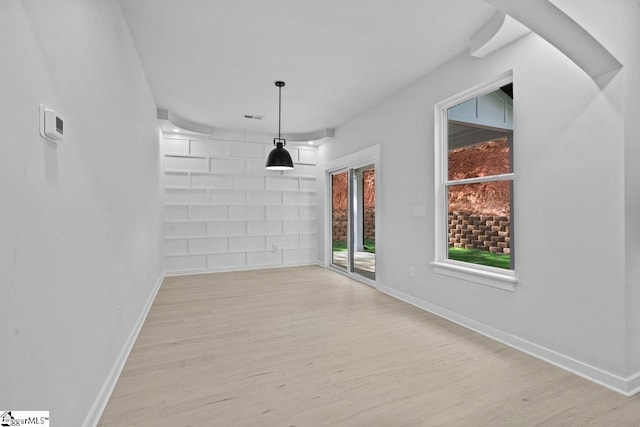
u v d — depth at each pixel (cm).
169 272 540
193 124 532
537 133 230
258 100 425
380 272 427
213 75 347
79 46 144
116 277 206
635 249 189
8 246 89
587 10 173
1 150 86
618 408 171
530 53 234
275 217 620
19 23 96
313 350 245
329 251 611
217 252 575
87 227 151
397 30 262
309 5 230
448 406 174
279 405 175
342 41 279
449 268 308
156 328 292
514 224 249
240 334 277
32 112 102
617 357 189
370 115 455
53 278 117
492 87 279
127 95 244
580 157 205
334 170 586
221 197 580
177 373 209
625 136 185
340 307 355
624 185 185
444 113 332
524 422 160
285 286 459
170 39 273
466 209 307
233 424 159
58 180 121
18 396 94
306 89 387
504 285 255
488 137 286
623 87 185
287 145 631
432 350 244
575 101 207
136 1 222
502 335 258
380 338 268
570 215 211
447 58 308
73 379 135
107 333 185
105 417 163
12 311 91
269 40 278
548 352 224
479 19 247
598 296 197
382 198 423
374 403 177
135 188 274
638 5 193
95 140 165
